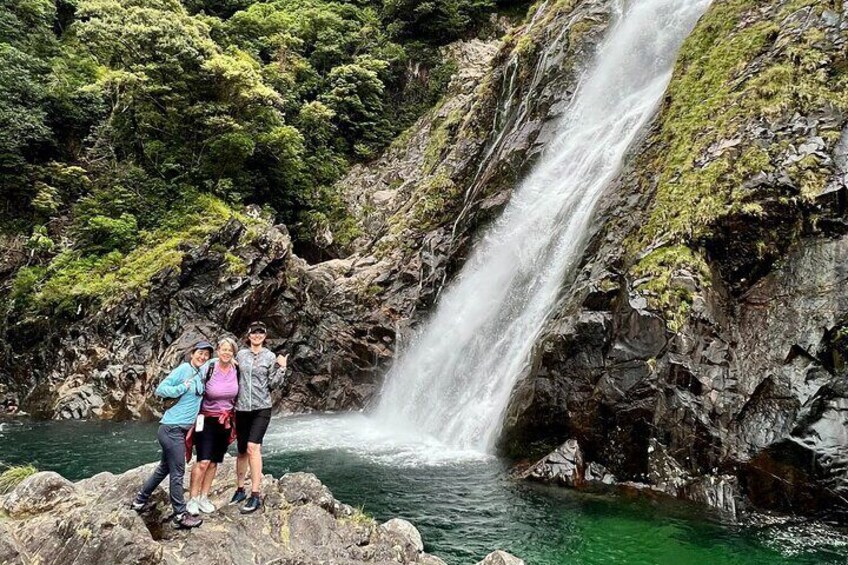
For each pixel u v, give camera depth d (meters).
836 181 10.41
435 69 41.41
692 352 10.51
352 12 46.06
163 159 29.41
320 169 36.53
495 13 42.47
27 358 23.33
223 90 29.55
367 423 19.44
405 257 26.23
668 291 11.02
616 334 11.60
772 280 10.68
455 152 28.84
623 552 8.27
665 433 10.52
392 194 34.00
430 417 17.62
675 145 13.59
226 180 29.22
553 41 24.06
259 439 6.75
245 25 41.97
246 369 6.82
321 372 23.09
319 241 33.16
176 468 6.18
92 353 22.34
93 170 29.23
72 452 15.34
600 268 13.05
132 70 28.17
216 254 23.88
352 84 39.34
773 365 9.98
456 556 8.22
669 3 19.31
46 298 23.70
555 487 11.11
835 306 9.78
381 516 9.84
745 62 13.52
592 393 11.65
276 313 23.75
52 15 33.50
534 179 20.42
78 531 5.52
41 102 29.00
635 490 10.59
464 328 18.92
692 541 8.56
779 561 7.90
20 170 27.44
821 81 11.59
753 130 11.90
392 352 22.95
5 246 26.19
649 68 18.70
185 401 6.38
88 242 25.86
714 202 11.42
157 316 22.81
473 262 20.89
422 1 42.41
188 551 5.80
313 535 6.45
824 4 12.65
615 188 14.56
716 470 9.91
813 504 9.11
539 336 13.66
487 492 10.96
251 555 5.93
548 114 21.88
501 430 13.75
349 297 25.02
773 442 9.50
